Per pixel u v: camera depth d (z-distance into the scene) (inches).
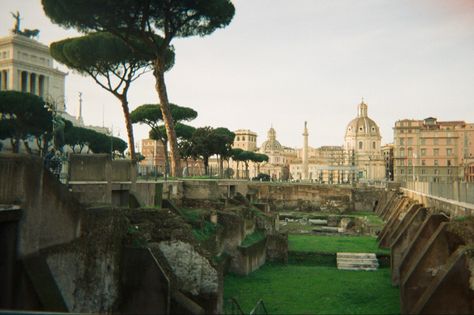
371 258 1636.3
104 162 1044.5
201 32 1881.2
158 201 1368.1
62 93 3858.3
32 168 631.8
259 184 3843.5
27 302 592.4
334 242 2012.8
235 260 1412.4
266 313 945.5
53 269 675.4
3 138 2037.4
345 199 3718.0
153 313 820.0
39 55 3619.6
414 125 5856.3
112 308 807.7
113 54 1763.0
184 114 3031.5
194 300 986.1
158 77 1804.9
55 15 1555.1
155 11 1668.3
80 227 743.1
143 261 834.2
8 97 1935.3
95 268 772.0
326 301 1127.6
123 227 864.9
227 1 1812.3
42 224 660.7
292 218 3125.0
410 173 5816.9
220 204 1701.5
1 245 596.7
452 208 1380.4
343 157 6884.8
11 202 616.4
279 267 1581.0
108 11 1530.5
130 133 1808.6
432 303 870.4
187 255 997.8
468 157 5196.9
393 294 1206.3
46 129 2037.4
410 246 1197.1
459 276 866.8
